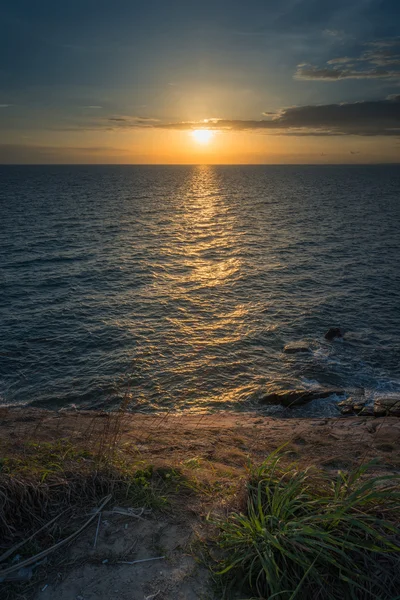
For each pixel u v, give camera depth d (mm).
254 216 71312
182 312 24859
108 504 4145
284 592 3014
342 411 14570
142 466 5016
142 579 3277
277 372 17672
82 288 29547
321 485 4082
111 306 25797
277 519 3428
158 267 35750
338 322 23156
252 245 45750
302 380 16984
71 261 37500
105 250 42531
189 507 4172
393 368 17906
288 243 46781
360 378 17125
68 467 4543
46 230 54344
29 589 3176
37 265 35875
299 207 85375
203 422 12828
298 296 27797
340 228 57375
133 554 3523
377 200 100625
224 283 30875
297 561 3041
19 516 3783
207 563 3424
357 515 3281
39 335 21359
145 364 18359
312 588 3029
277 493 3658
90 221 63344
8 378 17141
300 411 14711
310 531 3111
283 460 7707
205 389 16406
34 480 4125
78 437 7793
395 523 3355
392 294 28047
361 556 3131
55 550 3553
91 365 18328
